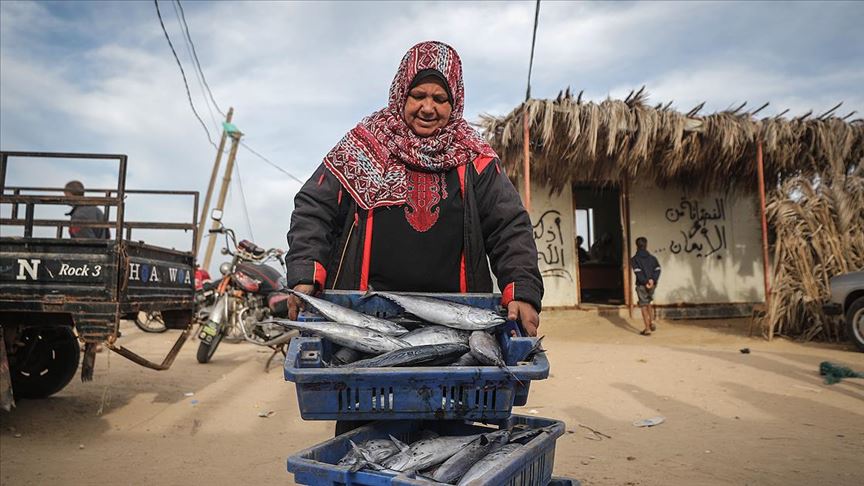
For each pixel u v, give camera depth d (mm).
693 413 4848
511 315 2033
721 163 11734
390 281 2260
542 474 1919
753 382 5988
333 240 2373
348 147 2283
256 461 3797
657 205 12812
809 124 10859
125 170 4277
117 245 4188
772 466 3479
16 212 4988
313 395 1705
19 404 5098
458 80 2330
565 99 9977
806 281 9570
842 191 9828
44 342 5340
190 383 6363
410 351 1869
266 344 7180
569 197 12516
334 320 2045
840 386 5727
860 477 3270
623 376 6465
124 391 5816
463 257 2285
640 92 10164
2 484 3279
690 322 12359
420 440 2039
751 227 13234
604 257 15531
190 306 5934
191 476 3477
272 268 7641
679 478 3311
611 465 3562
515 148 10875
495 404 1747
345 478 1637
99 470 3561
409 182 2250
